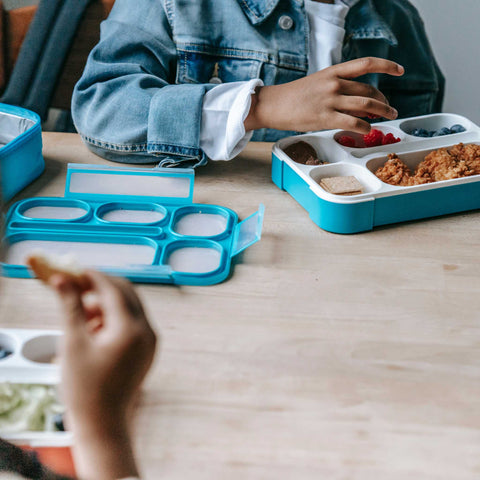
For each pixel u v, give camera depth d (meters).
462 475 0.55
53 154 1.13
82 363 0.37
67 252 0.85
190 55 1.24
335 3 1.36
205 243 0.88
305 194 0.95
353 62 1.02
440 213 0.96
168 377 0.65
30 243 0.87
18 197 0.99
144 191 0.99
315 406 0.62
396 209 0.93
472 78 1.80
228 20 1.26
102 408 0.38
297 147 1.07
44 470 0.33
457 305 0.77
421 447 0.58
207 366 0.67
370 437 0.59
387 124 1.18
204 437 0.58
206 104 1.05
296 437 0.59
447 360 0.69
